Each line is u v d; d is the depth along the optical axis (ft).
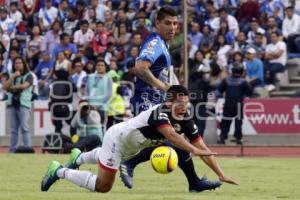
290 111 193.26
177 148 88.84
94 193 87.10
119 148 79.87
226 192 92.53
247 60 204.13
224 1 232.12
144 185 101.14
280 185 102.27
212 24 222.69
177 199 81.30
